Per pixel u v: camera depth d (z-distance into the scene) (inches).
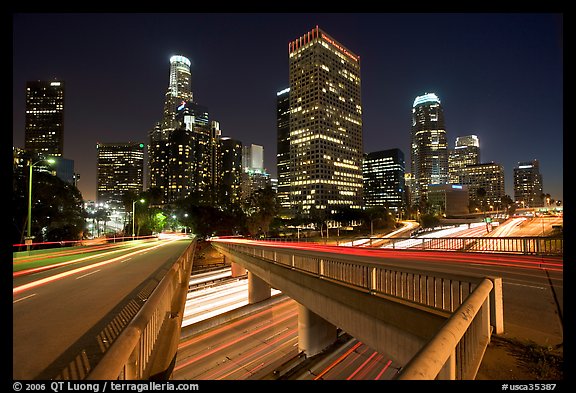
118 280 614.9
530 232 2608.3
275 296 1534.2
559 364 177.3
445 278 279.7
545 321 270.4
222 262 2847.0
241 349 1031.0
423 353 85.5
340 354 837.8
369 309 367.9
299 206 7578.7
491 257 753.6
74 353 238.2
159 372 191.0
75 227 2177.7
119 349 109.8
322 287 482.6
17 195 1734.7
